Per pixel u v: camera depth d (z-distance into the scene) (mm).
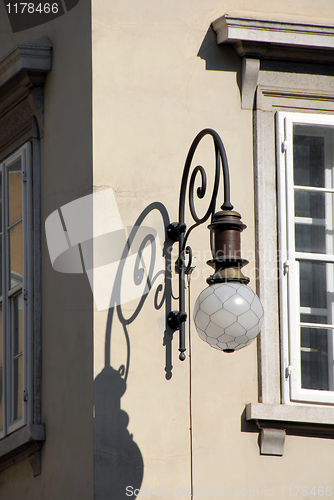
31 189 15422
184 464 13180
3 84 15711
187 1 14648
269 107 14805
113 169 13797
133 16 14359
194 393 13461
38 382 14633
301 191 14859
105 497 12734
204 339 11508
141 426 13117
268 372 13812
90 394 13078
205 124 14352
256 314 11266
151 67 14289
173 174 14031
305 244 14727
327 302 14562
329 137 15086
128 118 14031
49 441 14109
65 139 14633
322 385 14242
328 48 14852
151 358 13359
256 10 15016
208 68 14539
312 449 13719
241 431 13523
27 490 14633
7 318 15812
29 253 15148
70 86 14641
